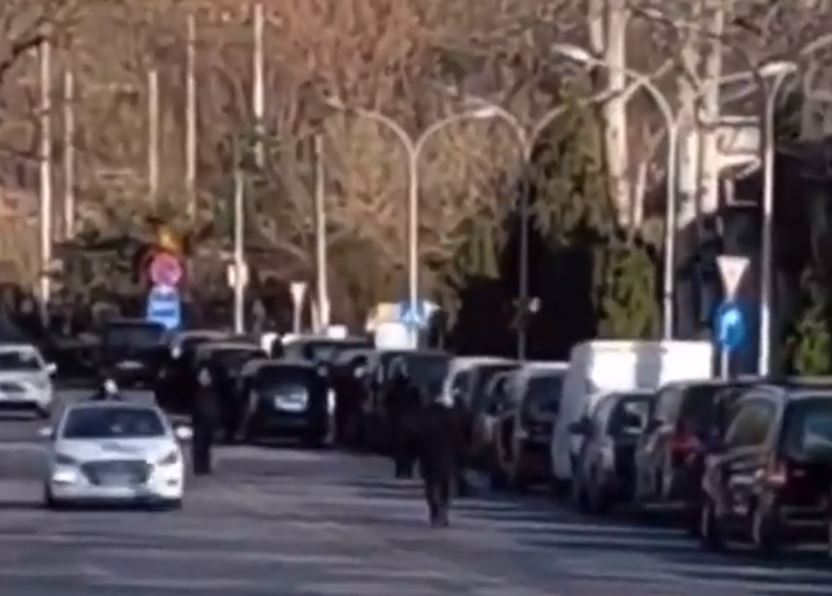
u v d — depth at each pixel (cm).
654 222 16712
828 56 14162
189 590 5925
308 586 6044
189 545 7412
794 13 14238
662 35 15225
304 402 13825
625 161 16350
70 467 8938
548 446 10125
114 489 8912
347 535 7881
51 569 6562
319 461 12544
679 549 7481
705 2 13650
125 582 6153
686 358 9819
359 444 13600
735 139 16888
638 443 8675
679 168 14100
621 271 14800
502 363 11750
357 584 6112
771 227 11812
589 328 15612
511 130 19812
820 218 13738
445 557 7038
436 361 12875
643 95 17525
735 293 11838
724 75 15000
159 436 9138
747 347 14225
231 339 17938
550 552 7294
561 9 17162
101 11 16812
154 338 18750
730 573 6594
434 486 8294
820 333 12544
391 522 8500
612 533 8131
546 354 16162
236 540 7631
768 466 7106
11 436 14288
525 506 9538
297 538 7725
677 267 14275
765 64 12056
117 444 9012
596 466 8962
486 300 17025
